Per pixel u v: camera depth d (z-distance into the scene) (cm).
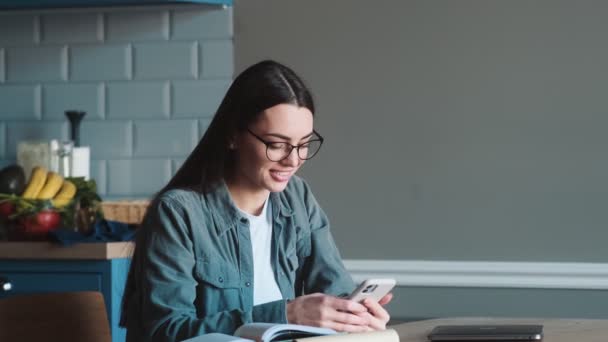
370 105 419
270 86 222
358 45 420
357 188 421
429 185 415
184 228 224
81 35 441
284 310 211
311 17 423
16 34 446
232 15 430
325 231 258
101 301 248
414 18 414
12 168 388
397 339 185
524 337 218
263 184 226
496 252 411
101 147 440
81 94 441
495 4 408
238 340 179
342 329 208
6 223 372
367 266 419
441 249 415
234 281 231
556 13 404
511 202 409
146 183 436
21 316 236
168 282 218
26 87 446
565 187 405
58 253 362
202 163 236
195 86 432
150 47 436
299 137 223
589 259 404
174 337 210
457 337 219
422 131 415
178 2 422
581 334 227
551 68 405
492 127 410
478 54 410
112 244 360
